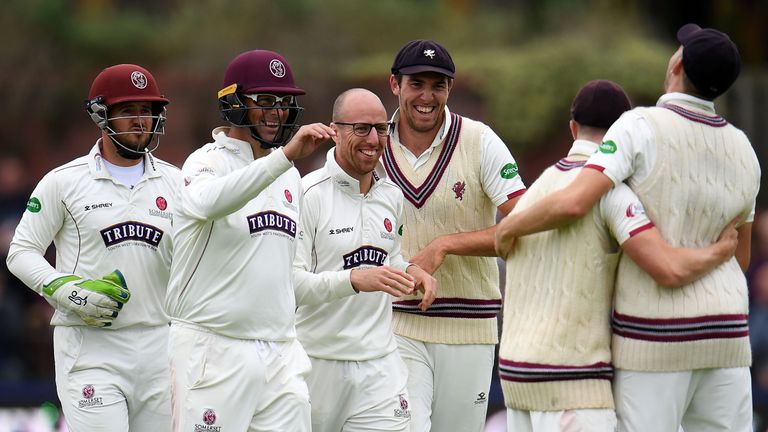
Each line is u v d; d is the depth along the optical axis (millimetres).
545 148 61031
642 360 18625
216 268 20344
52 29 67812
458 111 61375
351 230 22547
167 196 23328
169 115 62562
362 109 21844
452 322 23844
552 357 18844
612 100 19578
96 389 22500
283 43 64812
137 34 68312
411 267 22578
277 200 20859
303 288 21734
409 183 23719
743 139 19234
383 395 22453
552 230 19109
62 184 22719
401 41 66812
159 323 23203
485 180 23797
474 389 24297
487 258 24109
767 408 32375
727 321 18656
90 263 22750
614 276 19156
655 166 18484
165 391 23297
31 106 65625
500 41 67188
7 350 41906
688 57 18656
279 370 20734
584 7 67188
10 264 22688
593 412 18703
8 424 32969
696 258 18375
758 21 72188
